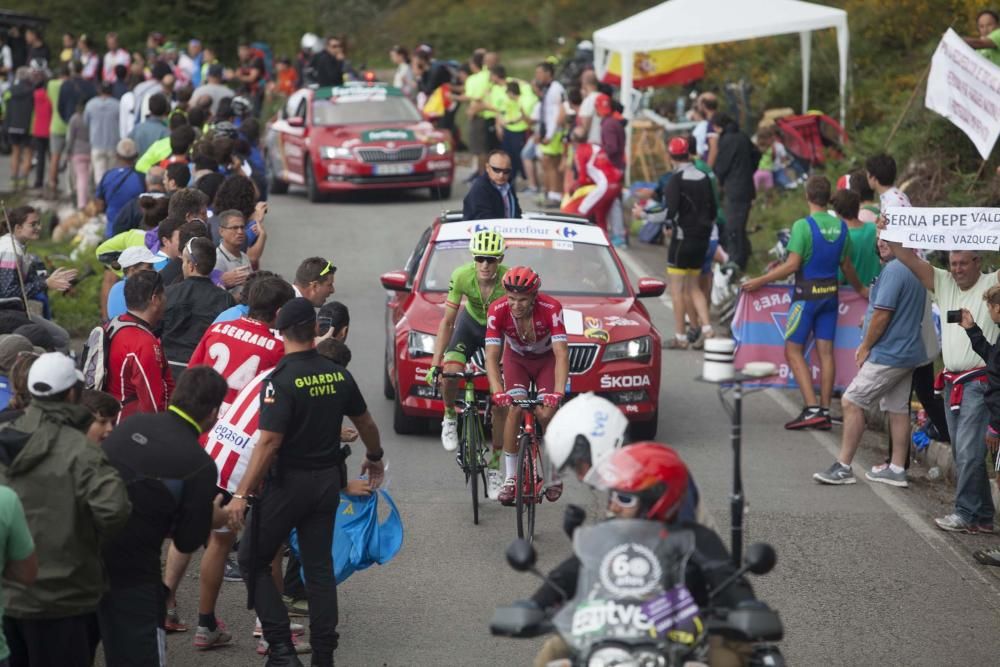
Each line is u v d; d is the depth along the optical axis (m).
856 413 17.34
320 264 13.41
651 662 7.40
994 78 23.16
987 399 14.41
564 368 14.83
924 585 14.11
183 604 13.57
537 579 14.21
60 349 16.09
